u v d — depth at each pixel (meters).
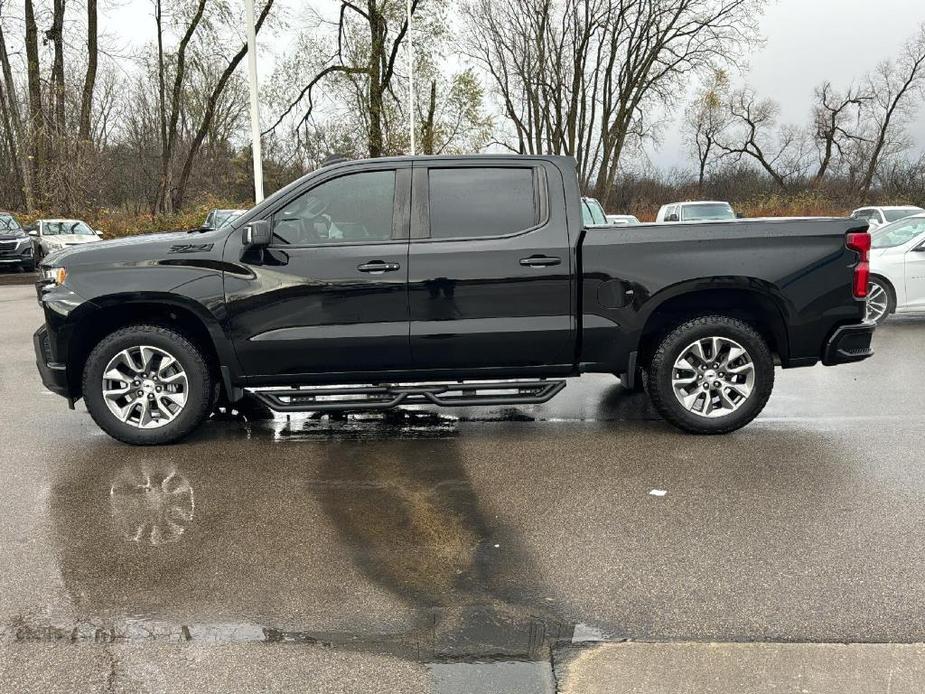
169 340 5.33
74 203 28.98
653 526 3.91
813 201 40.88
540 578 3.36
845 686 2.53
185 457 5.25
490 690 2.53
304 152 31.28
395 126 30.97
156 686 2.59
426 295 5.18
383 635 2.90
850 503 4.17
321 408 5.29
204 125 31.33
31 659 2.77
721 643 2.80
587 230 5.25
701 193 51.94
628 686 2.54
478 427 5.94
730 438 5.50
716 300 5.47
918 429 5.63
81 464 5.12
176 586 3.33
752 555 3.54
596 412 6.35
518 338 5.24
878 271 10.36
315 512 4.19
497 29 41.28
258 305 5.18
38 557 3.64
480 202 5.25
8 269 22.38
